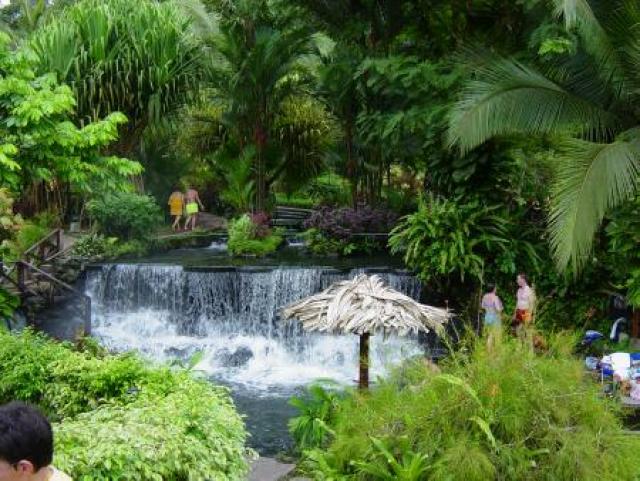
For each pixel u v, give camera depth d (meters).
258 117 18.92
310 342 12.68
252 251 16.56
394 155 16.30
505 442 4.40
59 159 8.55
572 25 9.66
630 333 11.04
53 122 8.29
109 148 18.06
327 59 17.77
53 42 16.81
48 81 8.84
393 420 4.79
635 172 8.89
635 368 8.48
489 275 12.39
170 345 13.16
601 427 4.56
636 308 10.80
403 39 14.88
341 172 20.45
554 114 9.84
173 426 4.39
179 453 4.18
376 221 16.64
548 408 4.50
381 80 12.88
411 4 14.23
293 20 17.16
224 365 12.64
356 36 15.04
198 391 5.49
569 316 11.91
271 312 13.43
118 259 16.05
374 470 4.52
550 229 8.90
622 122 10.31
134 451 3.97
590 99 10.62
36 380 6.62
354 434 4.93
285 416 9.53
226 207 23.70
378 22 14.82
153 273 14.22
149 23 17.69
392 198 19.33
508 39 13.79
